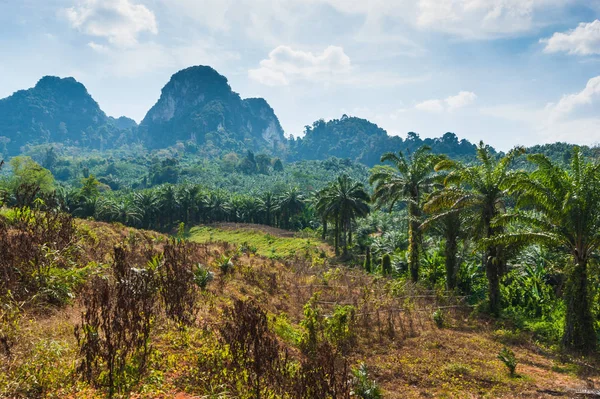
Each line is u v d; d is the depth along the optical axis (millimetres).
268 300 14656
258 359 6266
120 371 5422
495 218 16844
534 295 21297
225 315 9664
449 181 22062
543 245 17984
